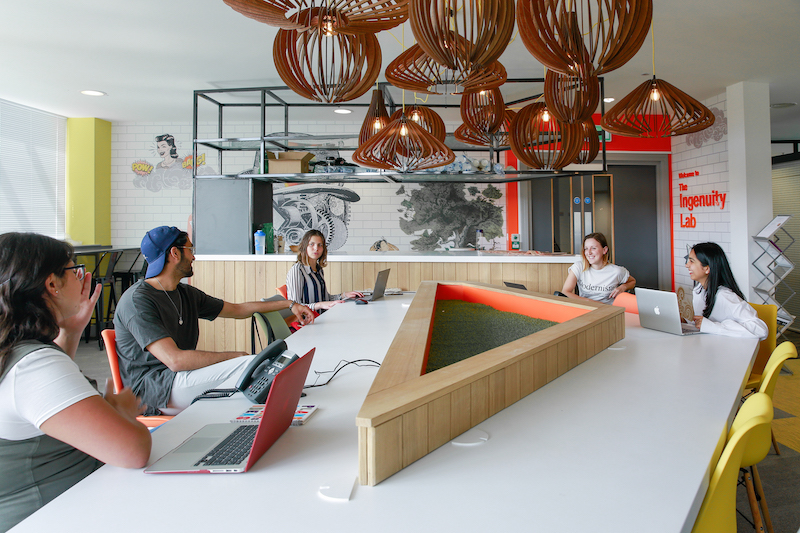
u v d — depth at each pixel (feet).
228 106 20.08
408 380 4.05
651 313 8.64
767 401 3.93
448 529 2.74
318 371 6.12
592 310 7.84
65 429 3.34
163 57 15.40
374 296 12.67
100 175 22.85
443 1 6.00
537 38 6.19
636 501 3.03
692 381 5.54
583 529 2.73
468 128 15.06
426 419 3.70
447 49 6.43
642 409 4.65
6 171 19.58
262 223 18.61
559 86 9.59
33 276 3.61
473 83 8.57
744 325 8.23
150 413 6.07
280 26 7.07
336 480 3.35
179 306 7.12
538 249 23.47
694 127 11.58
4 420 3.42
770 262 17.95
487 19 6.03
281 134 16.93
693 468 3.46
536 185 23.41
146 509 3.01
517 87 18.15
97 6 12.05
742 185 18.34
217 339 17.56
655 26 13.29
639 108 11.46
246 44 14.39
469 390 4.18
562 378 5.69
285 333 8.91
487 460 3.61
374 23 7.35
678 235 22.08
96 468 4.10
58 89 18.39
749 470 6.39
